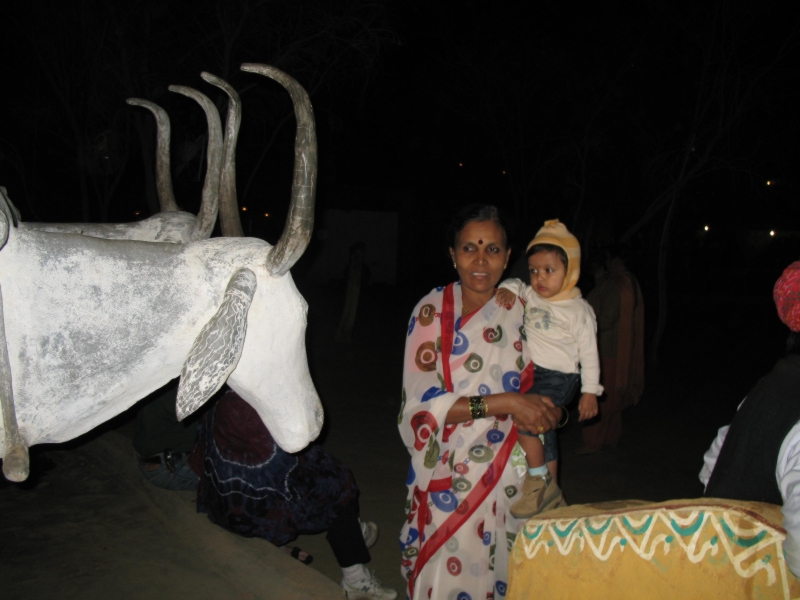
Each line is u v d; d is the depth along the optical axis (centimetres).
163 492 407
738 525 162
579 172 1342
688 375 984
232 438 312
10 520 394
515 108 1495
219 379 179
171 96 908
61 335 176
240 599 318
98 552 358
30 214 1156
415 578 250
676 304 2011
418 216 2241
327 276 2198
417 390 247
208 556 350
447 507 245
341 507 323
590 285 689
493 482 245
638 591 178
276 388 209
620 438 647
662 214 1450
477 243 244
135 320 185
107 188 965
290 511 316
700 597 165
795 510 144
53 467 480
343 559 327
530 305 278
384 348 1080
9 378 168
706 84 1005
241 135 1209
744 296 2348
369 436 619
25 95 1011
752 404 175
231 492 313
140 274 186
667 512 178
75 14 873
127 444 489
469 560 245
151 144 880
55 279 175
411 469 255
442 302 257
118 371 185
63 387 178
